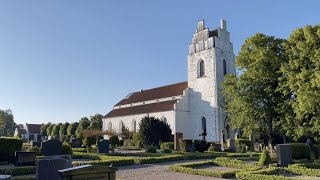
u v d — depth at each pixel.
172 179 14.19
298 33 29.28
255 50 34.44
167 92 66.38
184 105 58.53
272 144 34.34
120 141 47.44
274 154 29.44
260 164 19.69
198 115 57.88
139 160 21.05
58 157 13.84
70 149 25.31
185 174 15.97
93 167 8.26
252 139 41.03
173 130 55.69
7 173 14.70
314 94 24.20
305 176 15.75
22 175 14.88
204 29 60.41
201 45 60.19
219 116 54.94
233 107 37.47
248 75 34.16
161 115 58.69
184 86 64.25
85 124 83.31
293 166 17.41
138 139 40.75
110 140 33.38
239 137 47.81
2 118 111.25
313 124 27.84
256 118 34.19
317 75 23.28
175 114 56.44
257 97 33.50
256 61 33.06
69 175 7.88
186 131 57.75
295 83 26.92
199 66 60.19
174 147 34.50
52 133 91.75
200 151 33.81
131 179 14.08
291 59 29.11
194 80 60.03
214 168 18.64
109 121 71.50
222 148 38.09
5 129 121.75
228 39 60.81
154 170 17.53
